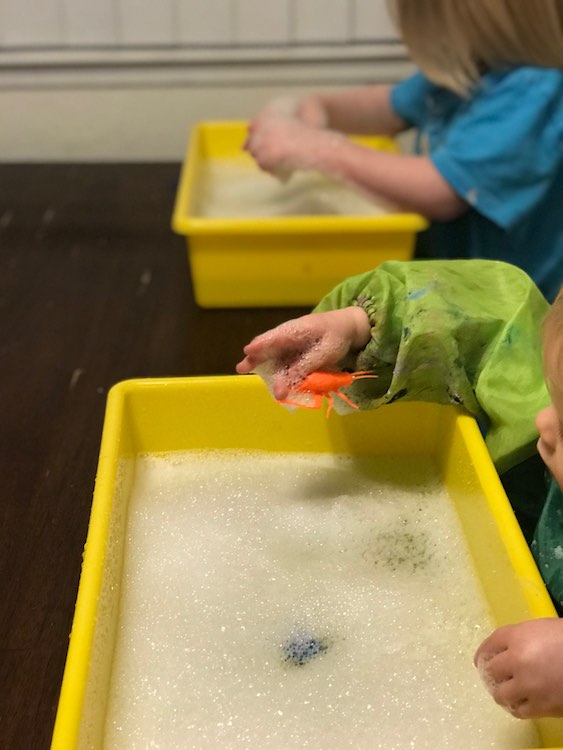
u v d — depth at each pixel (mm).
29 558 448
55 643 400
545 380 387
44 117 993
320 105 860
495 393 451
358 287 479
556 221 739
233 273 682
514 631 322
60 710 294
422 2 705
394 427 492
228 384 471
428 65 730
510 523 376
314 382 429
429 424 491
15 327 678
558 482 385
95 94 979
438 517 456
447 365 449
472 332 453
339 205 775
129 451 468
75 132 1005
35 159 1017
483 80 719
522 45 680
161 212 874
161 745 339
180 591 410
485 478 403
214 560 428
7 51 948
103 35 941
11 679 382
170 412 476
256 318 693
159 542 438
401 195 715
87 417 568
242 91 984
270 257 674
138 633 387
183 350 646
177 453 490
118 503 416
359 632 391
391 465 494
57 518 477
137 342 658
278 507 462
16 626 408
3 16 925
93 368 624
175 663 374
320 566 426
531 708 313
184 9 928
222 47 956
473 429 445
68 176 957
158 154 1022
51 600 423
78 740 292
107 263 779
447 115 800
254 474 484
